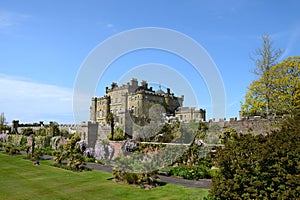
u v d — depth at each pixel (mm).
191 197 9523
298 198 6223
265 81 26203
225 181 7305
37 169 18547
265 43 25922
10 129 55156
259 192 6820
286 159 6605
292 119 8227
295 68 25703
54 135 35188
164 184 12805
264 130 20312
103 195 11039
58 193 11648
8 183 13898
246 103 28000
